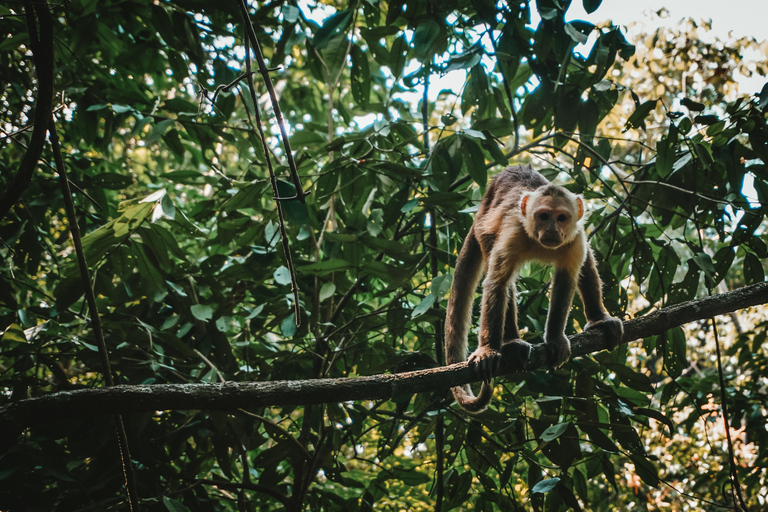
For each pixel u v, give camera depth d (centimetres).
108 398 314
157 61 652
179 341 515
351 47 593
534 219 464
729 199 505
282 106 851
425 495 773
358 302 661
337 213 636
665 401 540
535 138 637
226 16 630
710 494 1038
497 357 425
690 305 427
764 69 841
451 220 607
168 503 441
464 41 580
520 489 861
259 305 573
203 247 635
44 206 571
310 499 579
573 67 565
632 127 498
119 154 988
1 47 561
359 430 599
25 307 612
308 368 597
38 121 303
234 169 964
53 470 445
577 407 462
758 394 695
